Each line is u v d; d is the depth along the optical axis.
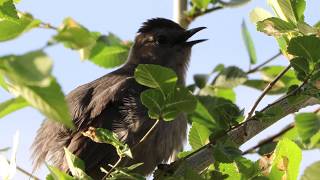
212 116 12.55
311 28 9.08
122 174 8.60
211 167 10.06
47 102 5.56
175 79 8.01
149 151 12.63
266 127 10.49
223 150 8.93
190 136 10.66
